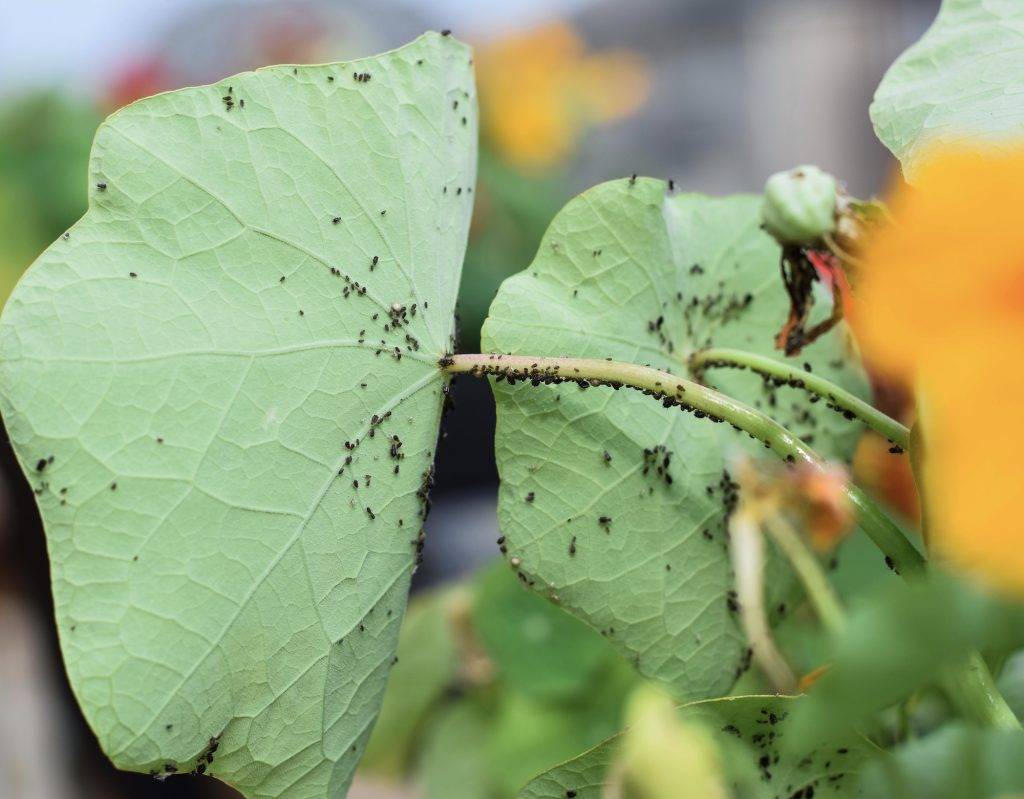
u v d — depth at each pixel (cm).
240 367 24
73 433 23
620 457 26
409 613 40
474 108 28
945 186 20
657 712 22
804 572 28
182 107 24
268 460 24
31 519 49
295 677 25
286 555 24
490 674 38
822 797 24
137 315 24
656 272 27
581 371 25
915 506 32
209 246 24
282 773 25
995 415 19
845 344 29
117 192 24
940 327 19
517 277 27
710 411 25
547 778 24
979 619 18
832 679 18
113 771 53
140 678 23
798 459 25
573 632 36
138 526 23
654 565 27
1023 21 25
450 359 26
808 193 24
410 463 26
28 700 58
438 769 37
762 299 29
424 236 26
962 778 21
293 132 25
